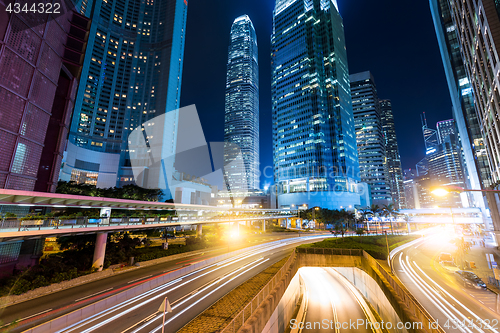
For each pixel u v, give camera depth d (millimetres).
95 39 129500
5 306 19891
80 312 17797
